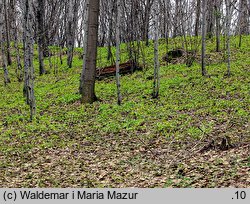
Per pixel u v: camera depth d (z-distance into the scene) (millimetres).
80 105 19750
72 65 33938
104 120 16734
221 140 12023
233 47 30656
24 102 22406
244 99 16906
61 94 23312
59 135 15398
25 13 19375
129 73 26500
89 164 11820
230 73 21953
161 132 14094
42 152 13508
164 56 29000
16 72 30562
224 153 10891
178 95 19328
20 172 11562
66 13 45219
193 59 25828
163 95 19734
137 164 11289
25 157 13062
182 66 26047
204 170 9734
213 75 22172
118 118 16750
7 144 14836
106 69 26891
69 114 18250
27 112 19781
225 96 17984
